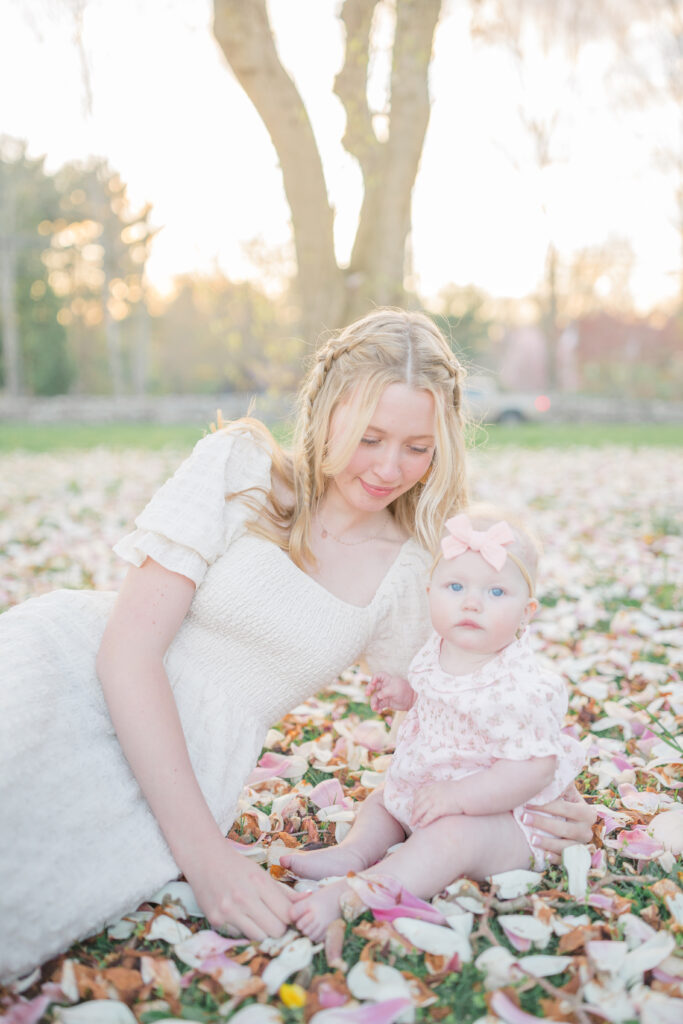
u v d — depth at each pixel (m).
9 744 1.66
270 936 1.70
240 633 2.06
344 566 2.23
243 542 2.08
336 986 1.55
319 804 2.37
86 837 1.72
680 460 11.92
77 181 36.03
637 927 1.72
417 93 7.61
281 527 2.16
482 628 2.00
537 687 1.95
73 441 15.57
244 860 1.80
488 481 9.66
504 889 1.84
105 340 45.31
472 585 2.02
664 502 7.83
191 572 1.97
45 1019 1.49
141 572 1.98
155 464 11.48
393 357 1.98
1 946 1.56
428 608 2.29
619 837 2.11
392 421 1.96
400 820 2.10
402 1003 1.49
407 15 7.36
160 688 1.89
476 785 1.90
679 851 2.07
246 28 7.15
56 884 1.64
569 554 5.53
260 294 18.81
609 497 8.16
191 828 1.79
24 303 38.09
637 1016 1.50
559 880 1.95
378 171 7.78
